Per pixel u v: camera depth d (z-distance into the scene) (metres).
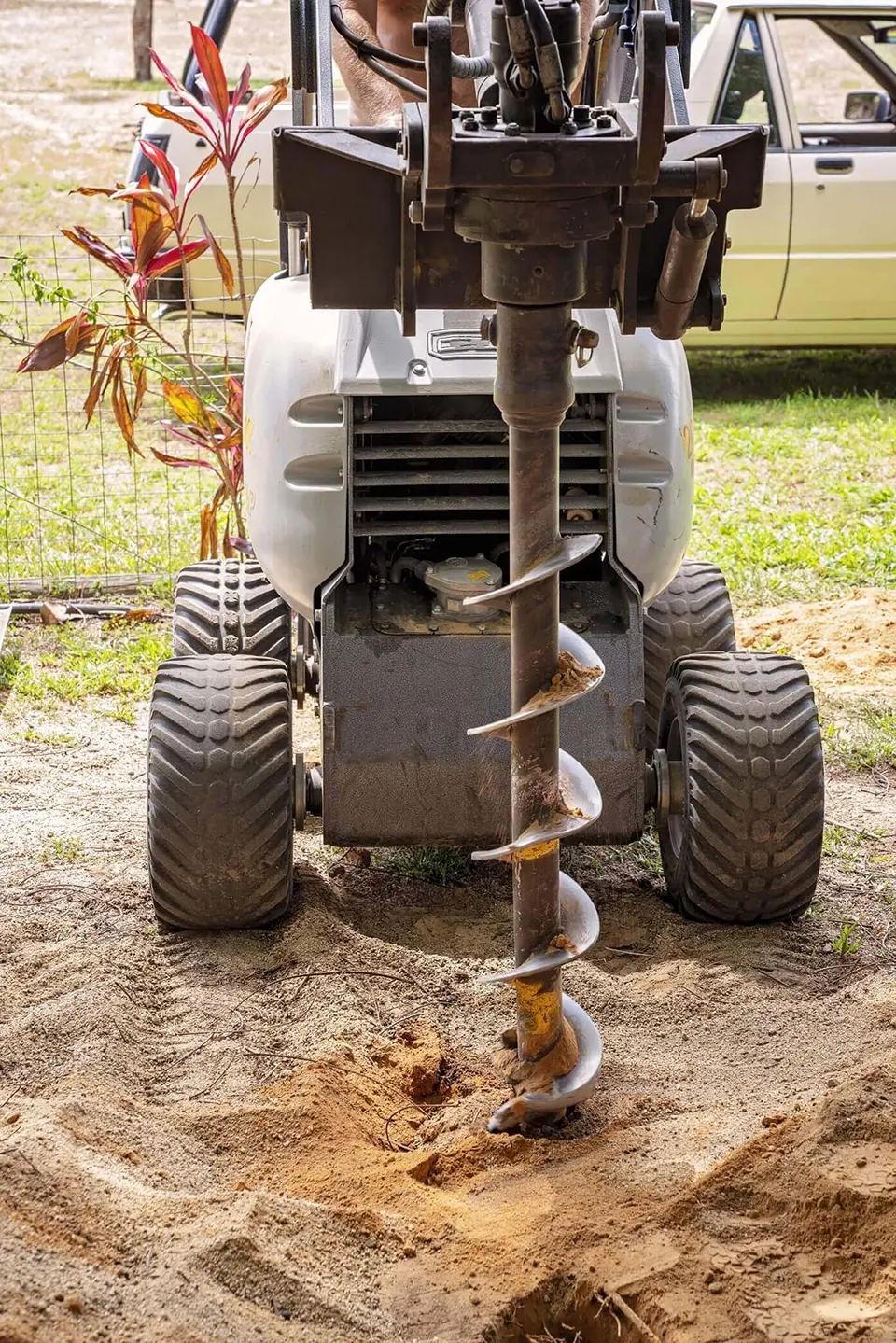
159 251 7.01
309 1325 2.60
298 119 4.45
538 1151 3.21
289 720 4.14
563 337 2.77
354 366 3.93
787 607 7.30
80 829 4.97
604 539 4.14
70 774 5.48
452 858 4.77
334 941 4.12
